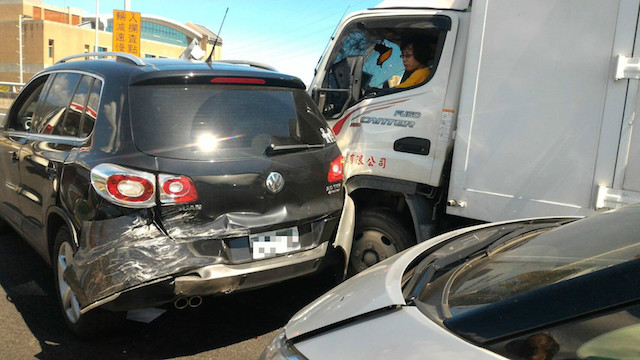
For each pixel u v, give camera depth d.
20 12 56.28
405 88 3.91
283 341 1.71
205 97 3.08
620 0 2.88
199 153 2.89
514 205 3.30
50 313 3.64
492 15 3.33
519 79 3.25
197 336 3.42
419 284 1.79
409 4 4.01
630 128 2.89
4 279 4.23
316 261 3.24
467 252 2.06
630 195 2.90
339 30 4.32
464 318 1.43
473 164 3.45
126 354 3.15
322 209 3.34
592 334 1.25
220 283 2.82
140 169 2.75
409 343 1.41
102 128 3.03
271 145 3.14
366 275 2.07
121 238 2.70
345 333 1.57
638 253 1.58
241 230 2.91
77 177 3.01
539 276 1.63
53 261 3.49
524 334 1.30
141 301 2.68
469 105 3.45
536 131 3.20
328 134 3.62
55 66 4.24
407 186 3.85
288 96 3.46
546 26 3.13
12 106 4.63
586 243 1.78
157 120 2.90
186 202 2.79
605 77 2.95
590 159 3.02
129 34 16.81
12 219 4.35
